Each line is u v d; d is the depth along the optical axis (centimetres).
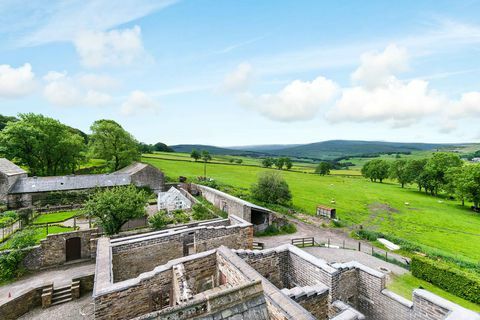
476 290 1928
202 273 1241
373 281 1466
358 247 3094
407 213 5478
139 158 7681
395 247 3048
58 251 2189
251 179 7738
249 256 1370
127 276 1612
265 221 3547
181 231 1833
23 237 2125
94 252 2280
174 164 9475
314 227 3853
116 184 4906
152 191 5338
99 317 971
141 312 1072
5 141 5134
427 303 1200
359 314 1039
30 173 5547
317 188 7650
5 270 1944
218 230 1964
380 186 9362
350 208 5544
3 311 1495
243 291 545
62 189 4497
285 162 12094
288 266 1509
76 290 1762
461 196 6334
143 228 3045
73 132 9681
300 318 712
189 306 483
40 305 1700
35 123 5591
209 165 10181
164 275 1128
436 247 3503
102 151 6525
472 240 3894
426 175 8106
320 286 1159
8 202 4034
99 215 2459
